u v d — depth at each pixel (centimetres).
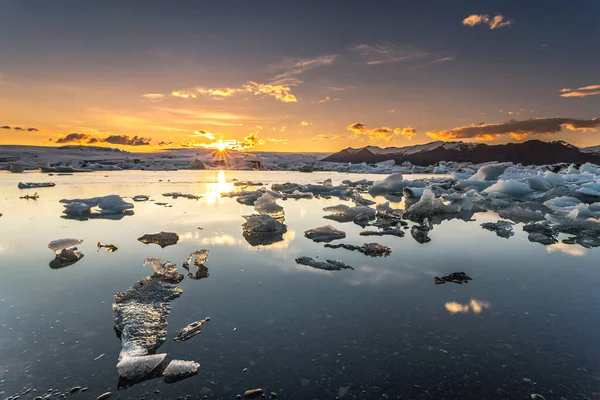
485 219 862
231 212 912
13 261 481
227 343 273
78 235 638
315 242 600
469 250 552
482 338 281
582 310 333
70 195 1264
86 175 2511
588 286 397
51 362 248
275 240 611
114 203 916
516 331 292
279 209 898
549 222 780
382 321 310
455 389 221
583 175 1786
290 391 219
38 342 274
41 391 218
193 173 3161
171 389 221
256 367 243
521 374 235
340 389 221
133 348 262
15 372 237
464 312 328
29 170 3091
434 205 930
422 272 445
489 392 218
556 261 495
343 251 542
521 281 412
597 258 511
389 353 260
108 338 283
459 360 251
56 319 312
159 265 449
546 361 249
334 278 420
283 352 261
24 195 1238
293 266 466
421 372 237
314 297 362
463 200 1051
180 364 242
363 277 424
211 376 233
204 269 450
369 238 632
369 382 227
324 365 245
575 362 248
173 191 1473
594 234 668
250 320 311
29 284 396
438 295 369
